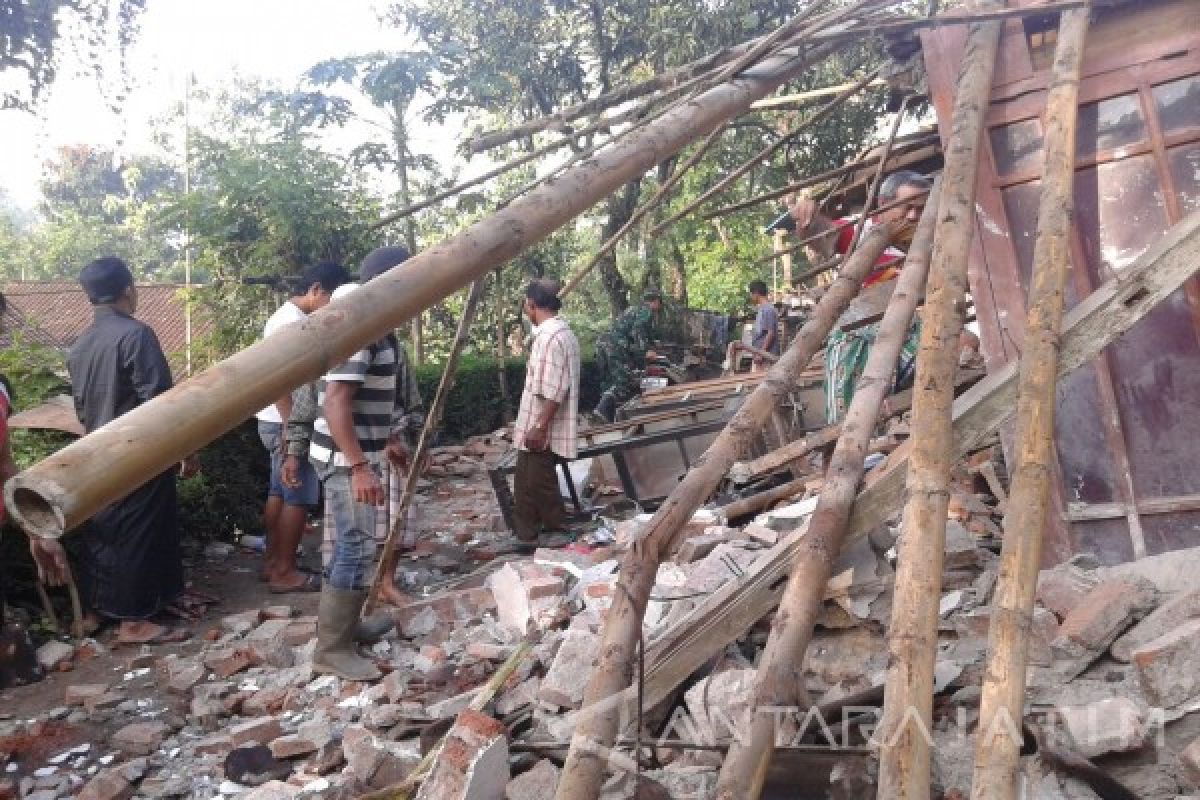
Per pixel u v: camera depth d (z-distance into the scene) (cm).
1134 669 291
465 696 369
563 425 654
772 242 2083
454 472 992
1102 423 389
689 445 682
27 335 907
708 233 2144
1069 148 329
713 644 310
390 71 1316
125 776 358
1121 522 388
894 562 362
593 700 228
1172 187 381
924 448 271
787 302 1377
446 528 760
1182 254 297
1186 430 383
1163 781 256
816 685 328
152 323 2408
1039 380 280
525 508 657
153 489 516
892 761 215
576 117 373
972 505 454
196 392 152
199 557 668
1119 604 303
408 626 487
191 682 445
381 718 369
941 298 304
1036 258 309
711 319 1656
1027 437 270
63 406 604
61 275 3650
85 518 140
